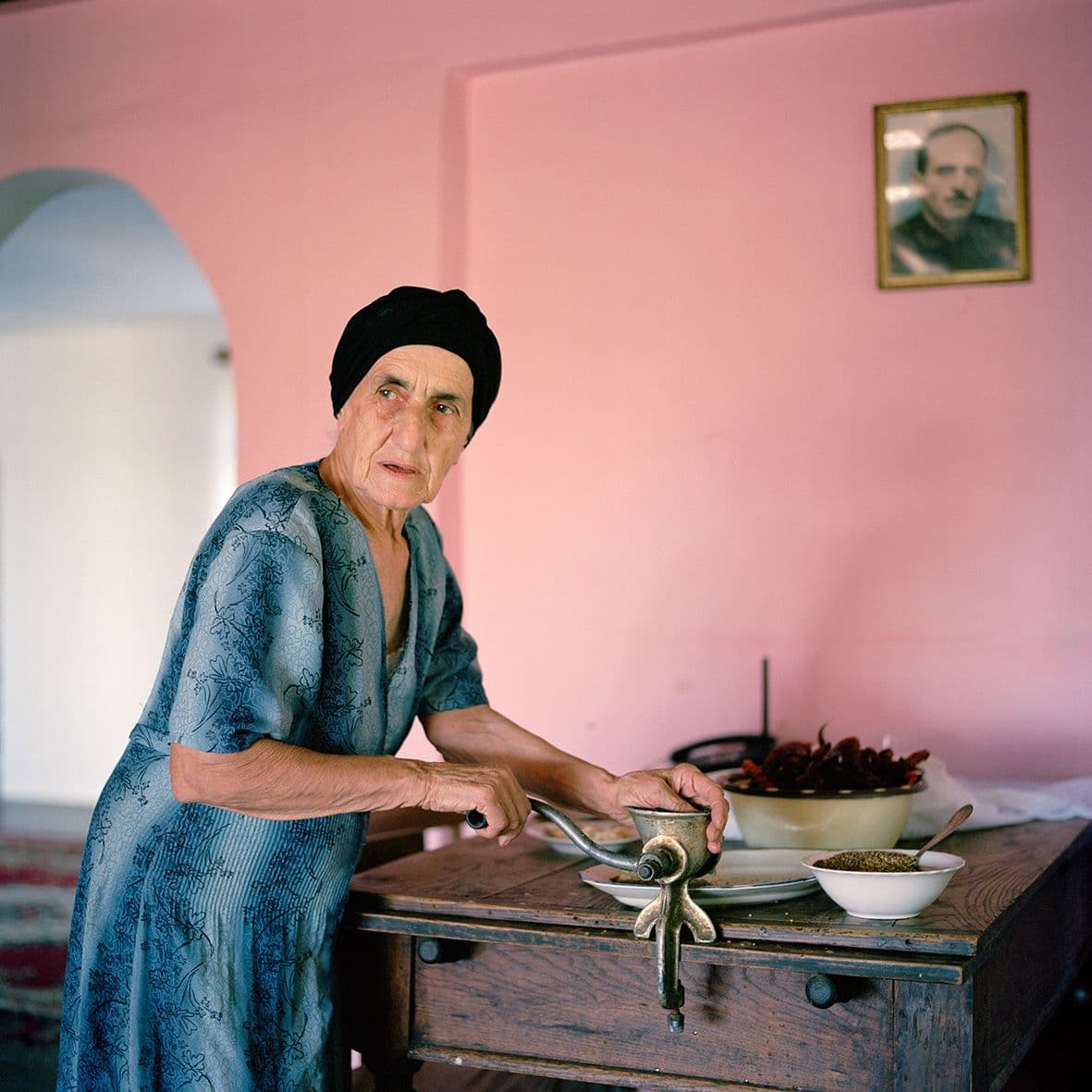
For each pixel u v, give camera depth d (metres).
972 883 1.65
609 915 1.49
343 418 1.58
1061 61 2.83
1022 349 2.85
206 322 8.06
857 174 2.97
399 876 1.78
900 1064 1.34
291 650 1.42
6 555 8.54
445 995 1.58
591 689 3.16
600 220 3.16
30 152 3.55
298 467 1.55
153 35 3.44
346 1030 1.62
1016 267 2.85
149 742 1.51
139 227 5.74
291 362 3.28
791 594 3.01
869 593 2.95
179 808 1.47
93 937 1.50
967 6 2.88
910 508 2.93
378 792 1.44
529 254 3.22
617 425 3.15
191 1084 1.45
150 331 8.22
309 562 1.43
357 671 1.52
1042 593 2.84
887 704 2.94
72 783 8.37
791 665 3.01
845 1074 1.36
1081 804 2.26
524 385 3.22
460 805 1.45
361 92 3.25
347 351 1.55
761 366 3.04
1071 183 2.82
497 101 3.25
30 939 4.43
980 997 1.38
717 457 3.07
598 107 3.16
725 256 3.07
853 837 1.80
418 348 1.52
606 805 1.68
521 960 1.53
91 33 3.50
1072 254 2.82
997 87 2.87
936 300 2.91
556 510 3.19
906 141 2.91
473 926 1.52
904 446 2.93
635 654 3.12
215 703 1.37
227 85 3.37
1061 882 1.96
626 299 3.14
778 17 2.95
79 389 8.38
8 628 8.53
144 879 1.47
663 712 3.10
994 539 2.87
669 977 1.36
